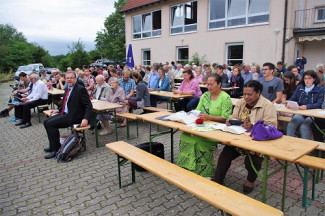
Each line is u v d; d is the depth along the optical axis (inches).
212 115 154.5
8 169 169.9
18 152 202.8
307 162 116.8
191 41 617.6
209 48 580.1
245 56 516.1
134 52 797.9
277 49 468.1
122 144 151.4
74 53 1508.4
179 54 666.2
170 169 116.1
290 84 214.8
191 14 621.6
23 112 285.1
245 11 509.7
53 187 144.2
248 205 85.4
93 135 244.5
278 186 138.6
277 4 457.4
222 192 94.7
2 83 987.9
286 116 192.9
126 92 295.9
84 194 135.6
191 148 141.6
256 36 494.3
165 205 123.1
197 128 128.4
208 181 104.0
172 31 671.8
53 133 188.4
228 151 130.6
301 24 509.0
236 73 343.6
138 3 748.0
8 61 1507.1
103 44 1903.3
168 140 223.0
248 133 116.6
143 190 138.3
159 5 685.3
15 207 125.2
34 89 296.0
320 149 128.2
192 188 97.9
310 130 181.0
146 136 237.1
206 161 140.8
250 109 130.9
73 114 189.6
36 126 286.8
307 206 119.8
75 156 190.2
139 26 776.3
